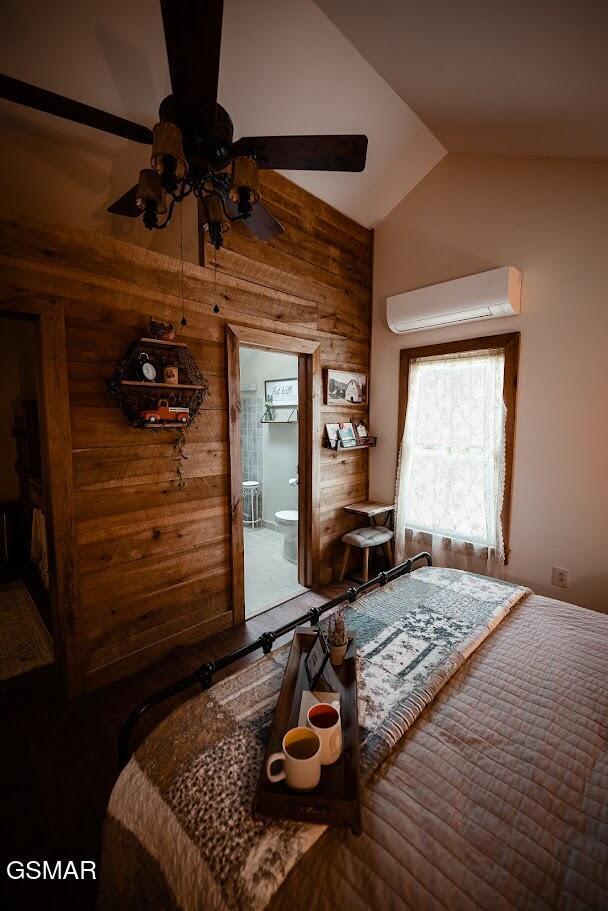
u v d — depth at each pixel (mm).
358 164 1486
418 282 3145
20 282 1650
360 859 717
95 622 1958
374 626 1497
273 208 2629
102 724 1751
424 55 1823
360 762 906
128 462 2029
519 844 754
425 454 3164
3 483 3830
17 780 1484
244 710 1090
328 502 3271
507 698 1146
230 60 1868
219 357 2398
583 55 1434
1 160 1744
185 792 853
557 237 2416
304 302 2885
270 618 2686
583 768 922
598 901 664
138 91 1812
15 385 3840
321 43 1915
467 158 2791
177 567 2273
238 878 685
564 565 2504
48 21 1481
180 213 2207
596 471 2350
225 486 2492
